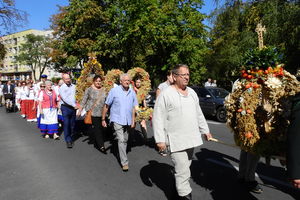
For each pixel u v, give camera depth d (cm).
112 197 424
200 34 1892
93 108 680
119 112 538
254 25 1803
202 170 528
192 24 1822
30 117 1298
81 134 922
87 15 2520
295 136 233
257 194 418
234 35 2089
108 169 553
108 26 2628
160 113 369
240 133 350
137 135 876
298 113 237
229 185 454
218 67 2642
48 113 866
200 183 465
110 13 2217
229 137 831
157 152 667
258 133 340
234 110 362
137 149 699
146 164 579
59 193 444
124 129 551
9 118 1423
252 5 1444
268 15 1387
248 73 361
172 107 365
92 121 682
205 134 400
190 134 366
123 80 545
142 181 485
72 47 2756
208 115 1323
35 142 821
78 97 872
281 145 336
